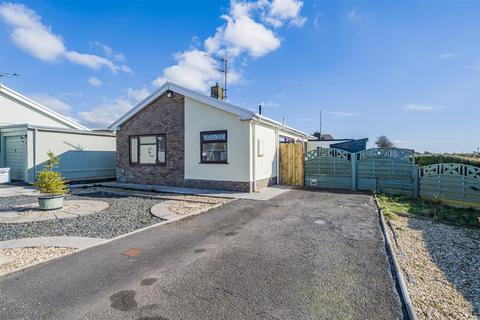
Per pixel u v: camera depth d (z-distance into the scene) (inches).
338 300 116.6
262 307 111.7
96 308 111.7
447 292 124.9
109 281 135.1
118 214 283.3
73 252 174.2
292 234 210.5
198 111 454.3
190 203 335.3
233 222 248.4
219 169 435.2
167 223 246.4
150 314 107.3
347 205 318.7
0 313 108.3
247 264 154.8
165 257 166.4
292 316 105.6
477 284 132.7
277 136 517.7
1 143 589.9
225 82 706.8
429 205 323.9
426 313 107.7
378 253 170.4
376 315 106.2
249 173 408.8
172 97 484.4
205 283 132.6
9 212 289.9
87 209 304.3
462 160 378.0
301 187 469.4
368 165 427.2
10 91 648.4
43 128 550.9
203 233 216.1
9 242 193.2
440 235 209.0
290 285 130.1
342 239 197.8
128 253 173.5
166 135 493.7
